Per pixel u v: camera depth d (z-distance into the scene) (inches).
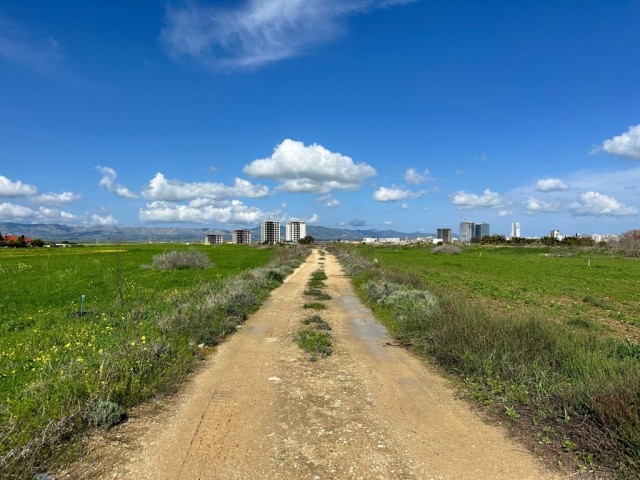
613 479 185.6
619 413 209.8
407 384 318.0
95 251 2994.6
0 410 240.5
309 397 288.2
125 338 395.2
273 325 539.8
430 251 3629.4
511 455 208.4
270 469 193.3
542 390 276.8
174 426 238.4
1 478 175.2
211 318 517.3
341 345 440.8
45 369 319.3
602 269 1771.7
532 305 762.8
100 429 229.9
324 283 1068.5
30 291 861.8
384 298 684.1
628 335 531.8
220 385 310.3
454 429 238.4
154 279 1122.7
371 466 197.5
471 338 366.6
